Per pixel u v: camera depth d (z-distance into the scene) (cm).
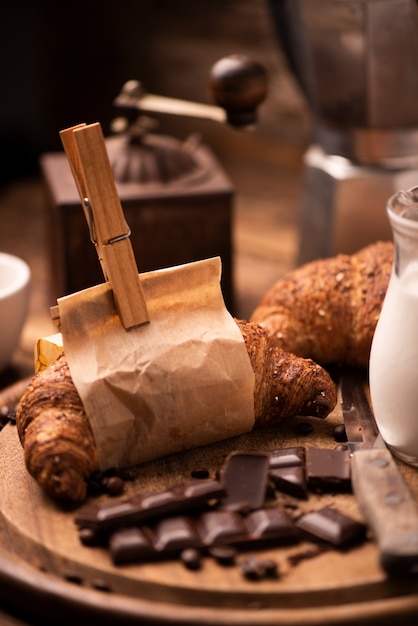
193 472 59
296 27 78
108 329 59
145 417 58
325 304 67
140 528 54
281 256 93
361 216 80
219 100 75
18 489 58
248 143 119
